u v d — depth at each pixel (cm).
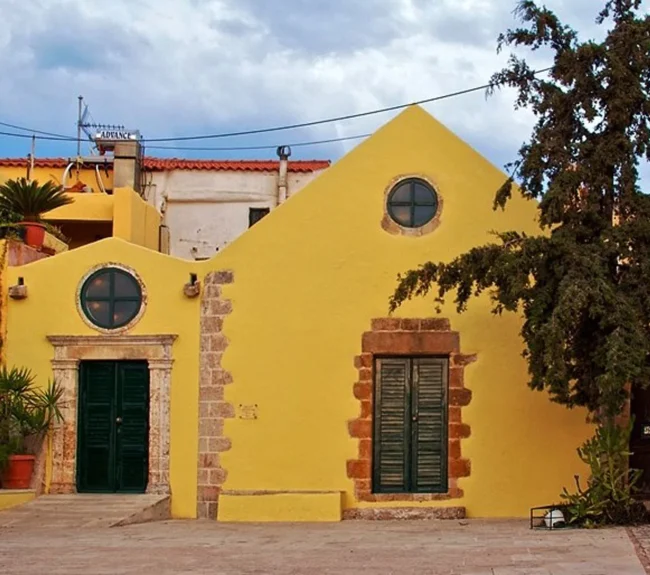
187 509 1675
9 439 1677
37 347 1731
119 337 1716
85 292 1734
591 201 1402
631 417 1454
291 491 1655
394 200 1700
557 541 1253
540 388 1422
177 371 1703
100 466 1709
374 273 1688
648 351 1323
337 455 1662
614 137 1397
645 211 1387
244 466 1672
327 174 1717
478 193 1688
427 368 1678
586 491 1488
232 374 1691
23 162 2658
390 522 1599
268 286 1700
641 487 1644
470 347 1666
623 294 1340
